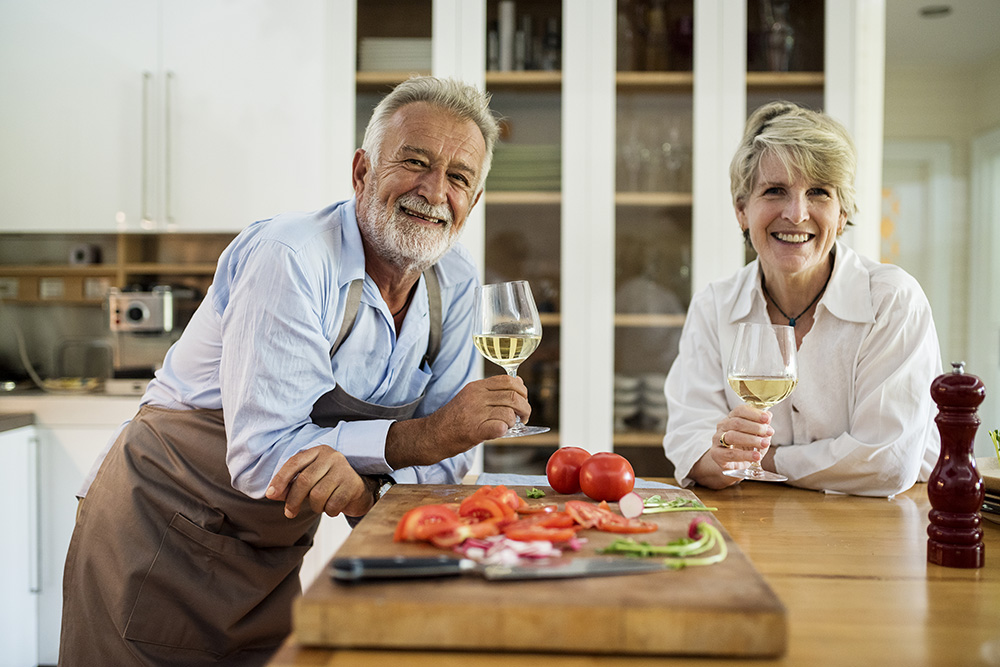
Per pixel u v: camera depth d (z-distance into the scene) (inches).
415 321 50.7
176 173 98.8
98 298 109.9
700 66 97.7
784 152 49.3
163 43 98.5
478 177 48.4
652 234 98.3
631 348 98.3
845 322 51.6
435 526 28.4
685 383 56.5
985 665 21.9
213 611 49.8
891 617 25.6
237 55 98.1
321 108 97.8
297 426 42.8
